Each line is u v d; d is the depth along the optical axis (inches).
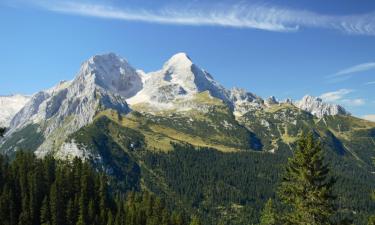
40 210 7504.9
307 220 2146.9
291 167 2196.1
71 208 7495.1
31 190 7716.5
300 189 2137.1
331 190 2128.4
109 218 7460.6
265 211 4596.5
